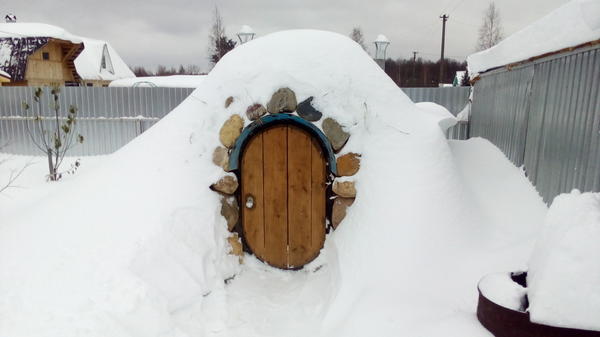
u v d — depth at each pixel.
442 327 2.38
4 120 9.62
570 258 1.95
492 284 2.30
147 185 3.60
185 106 4.11
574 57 2.90
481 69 5.67
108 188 3.76
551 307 1.92
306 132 3.76
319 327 2.93
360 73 3.81
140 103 9.59
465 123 8.11
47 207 3.89
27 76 14.51
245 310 3.20
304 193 3.81
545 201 3.35
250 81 3.76
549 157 3.30
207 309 3.06
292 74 3.67
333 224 3.68
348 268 3.20
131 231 3.19
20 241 3.35
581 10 2.64
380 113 3.69
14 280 2.80
